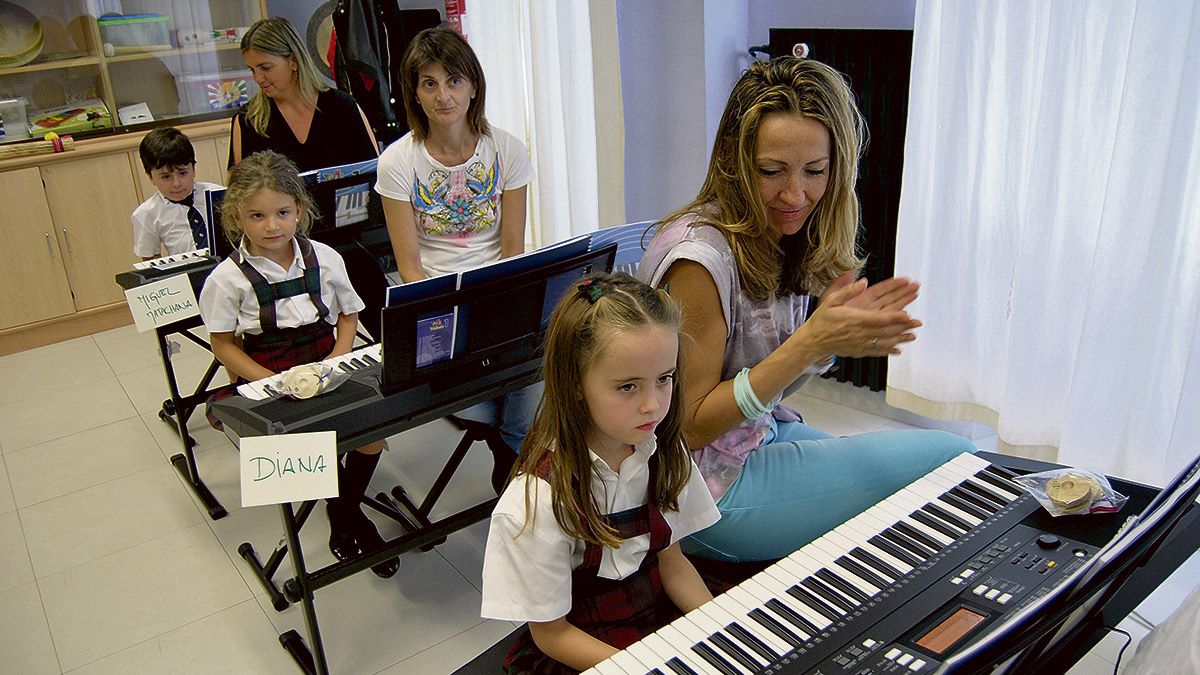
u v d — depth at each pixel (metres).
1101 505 1.34
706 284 1.57
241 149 3.34
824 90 1.53
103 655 2.28
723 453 1.70
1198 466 1.10
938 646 1.12
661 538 1.44
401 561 2.59
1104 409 2.39
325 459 1.80
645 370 1.25
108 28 4.50
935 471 1.52
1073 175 2.35
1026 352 2.53
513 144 2.81
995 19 2.42
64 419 3.59
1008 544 1.30
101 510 2.94
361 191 2.83
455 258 2.79
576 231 3.85
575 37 3.51
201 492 2.94
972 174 2.57
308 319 2.66
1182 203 2.16
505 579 1.34
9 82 4.40
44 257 4.29
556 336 1.30
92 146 4.28
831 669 1.11
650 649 1.18
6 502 3.01
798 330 1.50
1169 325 2.26
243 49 3.18
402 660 2.22
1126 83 2.15
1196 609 1.09
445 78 2.54
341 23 3.96
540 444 1.37
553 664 1.39
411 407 1.92
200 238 3.54
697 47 3.18
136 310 2.59
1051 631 1.08
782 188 1.55
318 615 2.38
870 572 1.28
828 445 1.76
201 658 2.26
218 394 2.49
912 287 1.42
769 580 1.29
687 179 3.44
